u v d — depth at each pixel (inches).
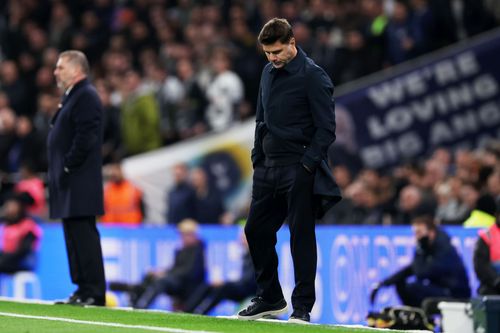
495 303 816.9
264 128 1061.1
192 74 2444.6
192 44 2571.4
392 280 1545.3
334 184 1047.0
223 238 1779.0
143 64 2657.5
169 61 2544.3
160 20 2748.5
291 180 1041.5
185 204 2118.6
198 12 2669.8
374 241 1635.1
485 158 1829.5
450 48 2246.6
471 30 2354.8
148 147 2393.0
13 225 1948.8
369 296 1632.6
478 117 2234.3
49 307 1241.4
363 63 2311.8
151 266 1836.9
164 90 2442.2
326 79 1035.3
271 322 1048.2
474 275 1545.3
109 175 2164.1
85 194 1307.8
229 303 1748.3
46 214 2165.4
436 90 2233.0
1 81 2815.0
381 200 1910.7
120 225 1934.1
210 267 1792.6
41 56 2839.6
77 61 1316.4
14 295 1940.2
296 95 1035.3
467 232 1560.0
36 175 2268.7
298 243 1051.3
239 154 2263.8
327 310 1692.9
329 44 2354.8
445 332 932.6
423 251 1515.7
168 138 2425.0
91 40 2824.8
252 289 1726.1
